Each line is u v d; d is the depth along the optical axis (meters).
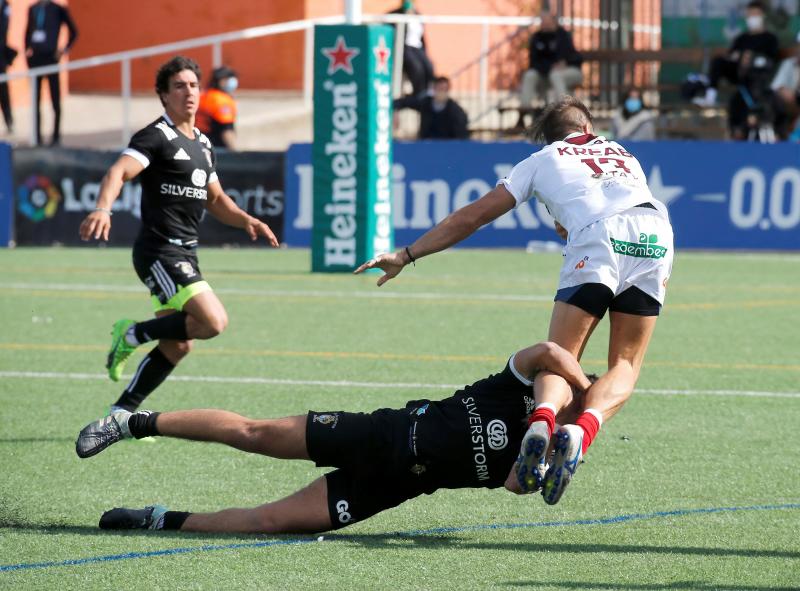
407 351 36.06
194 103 24.98
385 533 18.66
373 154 55.53
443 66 90.25
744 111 70.81
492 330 40.19
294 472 22.53
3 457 23.45
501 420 17.58
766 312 44.94
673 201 63.88
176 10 91.25
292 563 17.03
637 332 18.66
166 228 24.67
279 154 65.94
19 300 46.75
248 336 38.72
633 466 23.00
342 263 56.00
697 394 30.14
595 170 18.84
